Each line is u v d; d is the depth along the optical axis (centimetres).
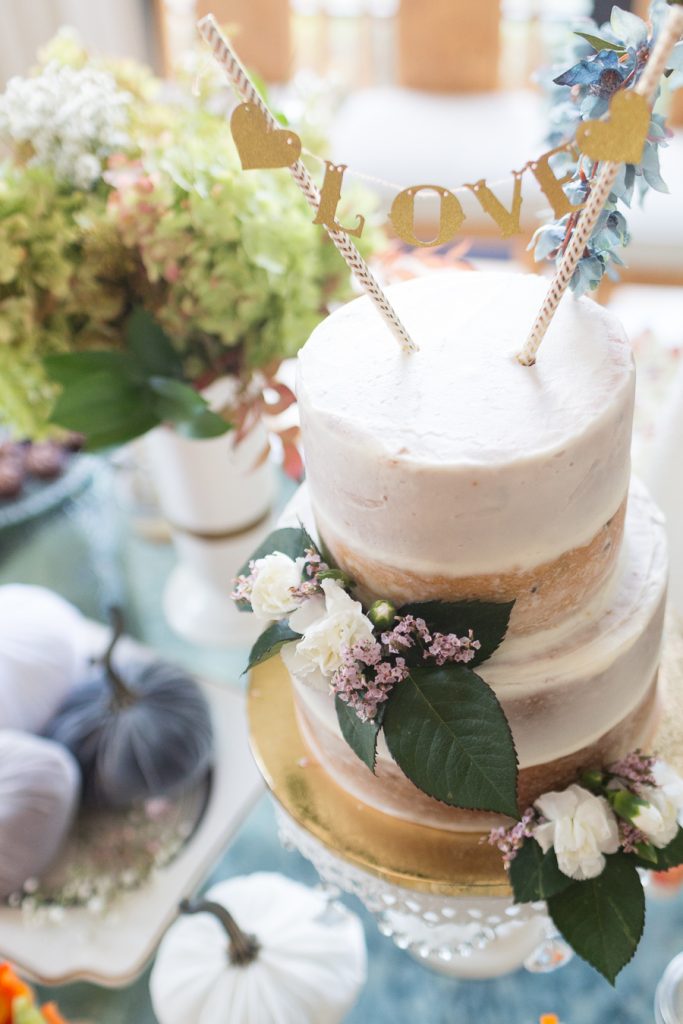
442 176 162
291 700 76
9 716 89
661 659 73
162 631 107
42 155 84
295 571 60
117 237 81
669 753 68
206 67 65
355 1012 77
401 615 58
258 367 85
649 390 106
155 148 83
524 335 59
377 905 68
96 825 88
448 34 182
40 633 92
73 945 81
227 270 78
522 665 59
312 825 67
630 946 58
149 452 97
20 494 122
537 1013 76
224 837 86
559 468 53
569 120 61
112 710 89
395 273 89
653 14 54
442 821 65
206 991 71
